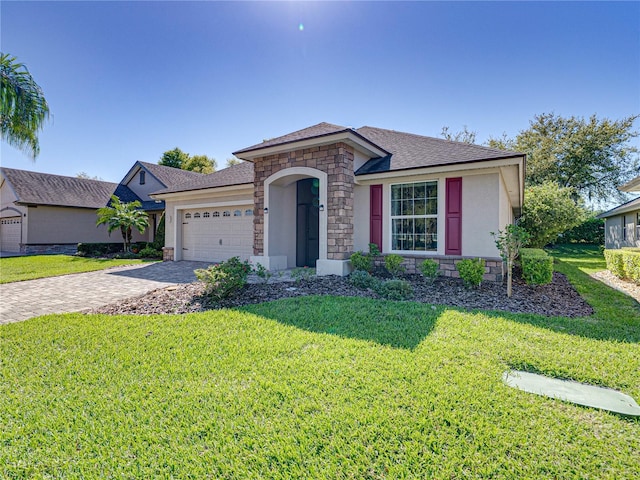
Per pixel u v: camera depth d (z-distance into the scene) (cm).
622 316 633
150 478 240
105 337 523
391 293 742
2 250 2564
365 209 1083
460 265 830
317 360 419
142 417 310
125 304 744
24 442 280
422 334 507
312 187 1303
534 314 626
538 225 1753
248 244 1427
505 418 297
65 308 749
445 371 384
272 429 289
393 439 272
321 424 292
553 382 366
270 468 248
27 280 1125
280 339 494
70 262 1683
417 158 1036
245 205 1439
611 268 1240
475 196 924
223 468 248
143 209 2453
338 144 998
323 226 1027
